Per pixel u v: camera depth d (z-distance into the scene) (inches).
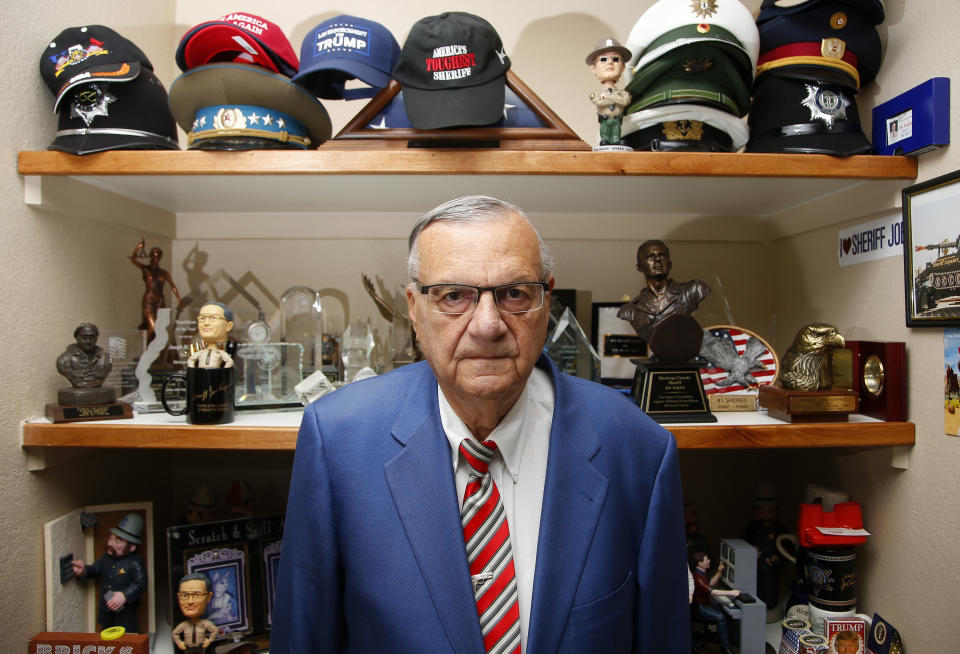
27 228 37.9
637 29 40.3
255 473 54.2
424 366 29.2
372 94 43.3
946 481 35.3
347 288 53.7
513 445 25.4
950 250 34.2
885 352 38.4
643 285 54.1
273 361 42.3
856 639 39.7
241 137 36.6
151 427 36.3
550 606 22.6
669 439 27.3
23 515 37.5
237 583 41.9
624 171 36.5
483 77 35.0
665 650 26.1
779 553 46.1
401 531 23.7
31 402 38.2
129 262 49.4
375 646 23.1
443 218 22.4
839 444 37.0
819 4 39.2
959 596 34.4
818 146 37.4
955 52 34.7
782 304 53.9
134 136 37.9
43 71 38.6
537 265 22.6
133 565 41.7
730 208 51.1
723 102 38.4
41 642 37.0
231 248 54.0
